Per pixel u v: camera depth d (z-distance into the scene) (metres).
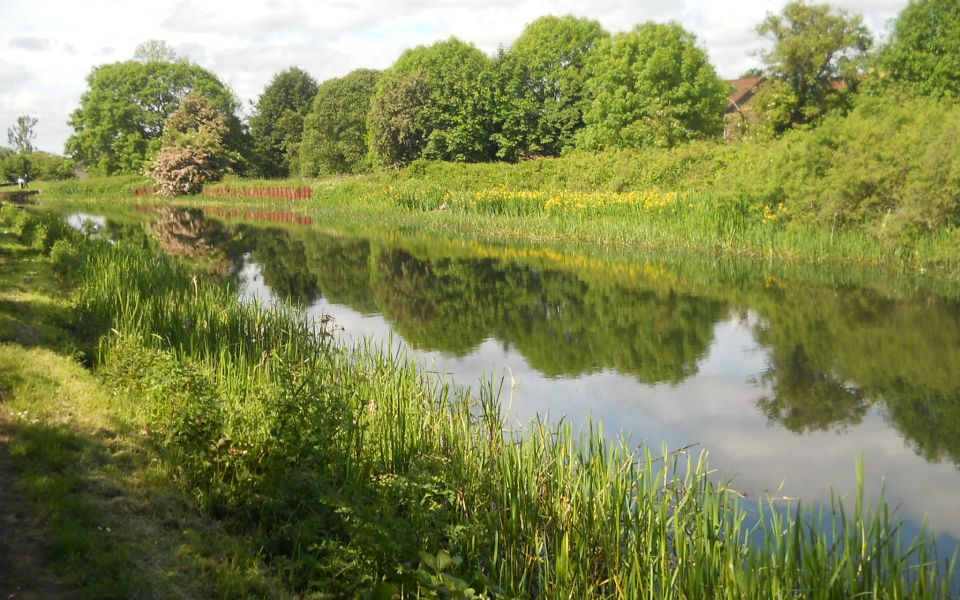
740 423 9.91
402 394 8.82
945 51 32.66
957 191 18.67
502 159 55.09
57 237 20.78
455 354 13.49
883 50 34.88
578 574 5.80
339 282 21.28
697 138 43.28
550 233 29.42
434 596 5.08
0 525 5.55
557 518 6.35
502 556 6.25
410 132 55.03
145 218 42.75
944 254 18.78
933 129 19.81
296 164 77.31
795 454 8.88
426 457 7.31
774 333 14.39
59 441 6.98
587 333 14.86
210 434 7.34
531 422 8.49
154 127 78.88
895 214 20.33
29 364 9.12
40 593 4.88
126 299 12.72
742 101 64.44
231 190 58.97
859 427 9.69
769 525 7.07
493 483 7.03
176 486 6.81
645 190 30.75
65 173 83.19
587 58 54.94
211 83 79.38
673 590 5.40
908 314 15.32
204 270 23.31
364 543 5.66
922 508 7.51
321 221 39.94
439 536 6.32
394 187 42.75
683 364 12.63
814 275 19.81
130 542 5.64
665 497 6.22
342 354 11.20
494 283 20.59
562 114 53.84
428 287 20.23
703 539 5.61
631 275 21.02
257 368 9.68
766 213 23.75
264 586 5.51
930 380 11.35
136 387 8.71
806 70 37.53
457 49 63.72
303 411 7.35
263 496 6.67
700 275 20.61
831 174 21.78
